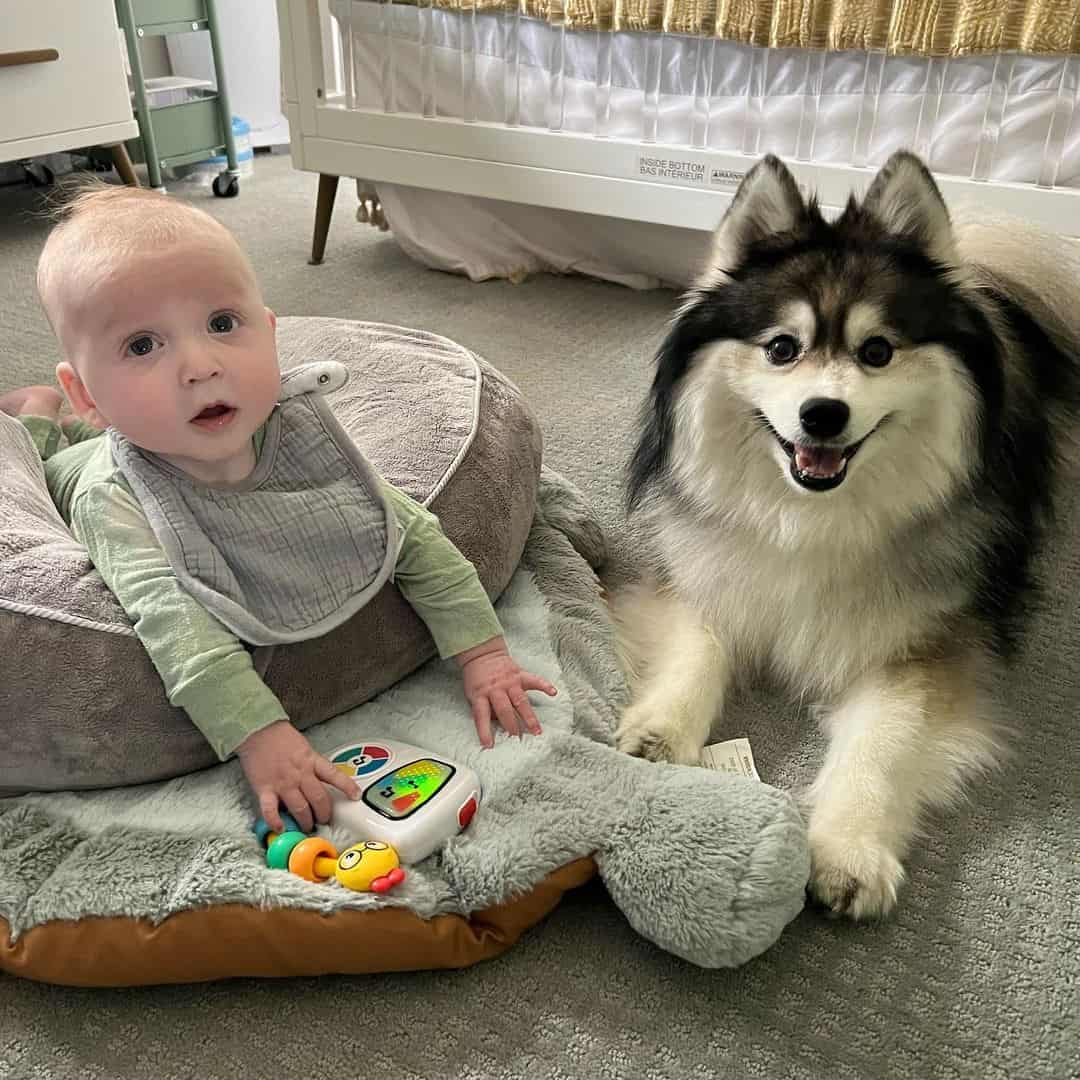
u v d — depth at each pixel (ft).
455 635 4.19
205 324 3.51
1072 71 7.09
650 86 8.63
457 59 9.38
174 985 3.47
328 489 4.03
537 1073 3.19
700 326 4.68
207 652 3.59
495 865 3.50
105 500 3.84
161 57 14.08
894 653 4.69
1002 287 5.46
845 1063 3.23
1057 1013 3.40
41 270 3.56
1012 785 4.35
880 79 7.72
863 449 4.33
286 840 3.52
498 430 5.07
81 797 3.81
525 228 10.19
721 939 3.35
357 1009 3.39
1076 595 5.61
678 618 5.04
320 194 10.32
